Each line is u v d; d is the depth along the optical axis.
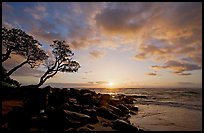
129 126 13.90
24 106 14.51
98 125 14.09
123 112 24.70
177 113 27.84
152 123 19.83
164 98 61.69
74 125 12.48
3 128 10.45
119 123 14.02
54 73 28.22
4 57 23.05
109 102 29.84
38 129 11.07
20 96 17.66
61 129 11.58
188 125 19.08
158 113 27.73
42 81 27.22
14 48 23.38
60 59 28.27
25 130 10.68
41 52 25.72
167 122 20.53
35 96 16.03
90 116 15.08
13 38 22.84
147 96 70.69
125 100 42.44
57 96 21.11
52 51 28.11
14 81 26.89
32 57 25.12
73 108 17.45
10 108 13.71
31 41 24.27
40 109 14.50
